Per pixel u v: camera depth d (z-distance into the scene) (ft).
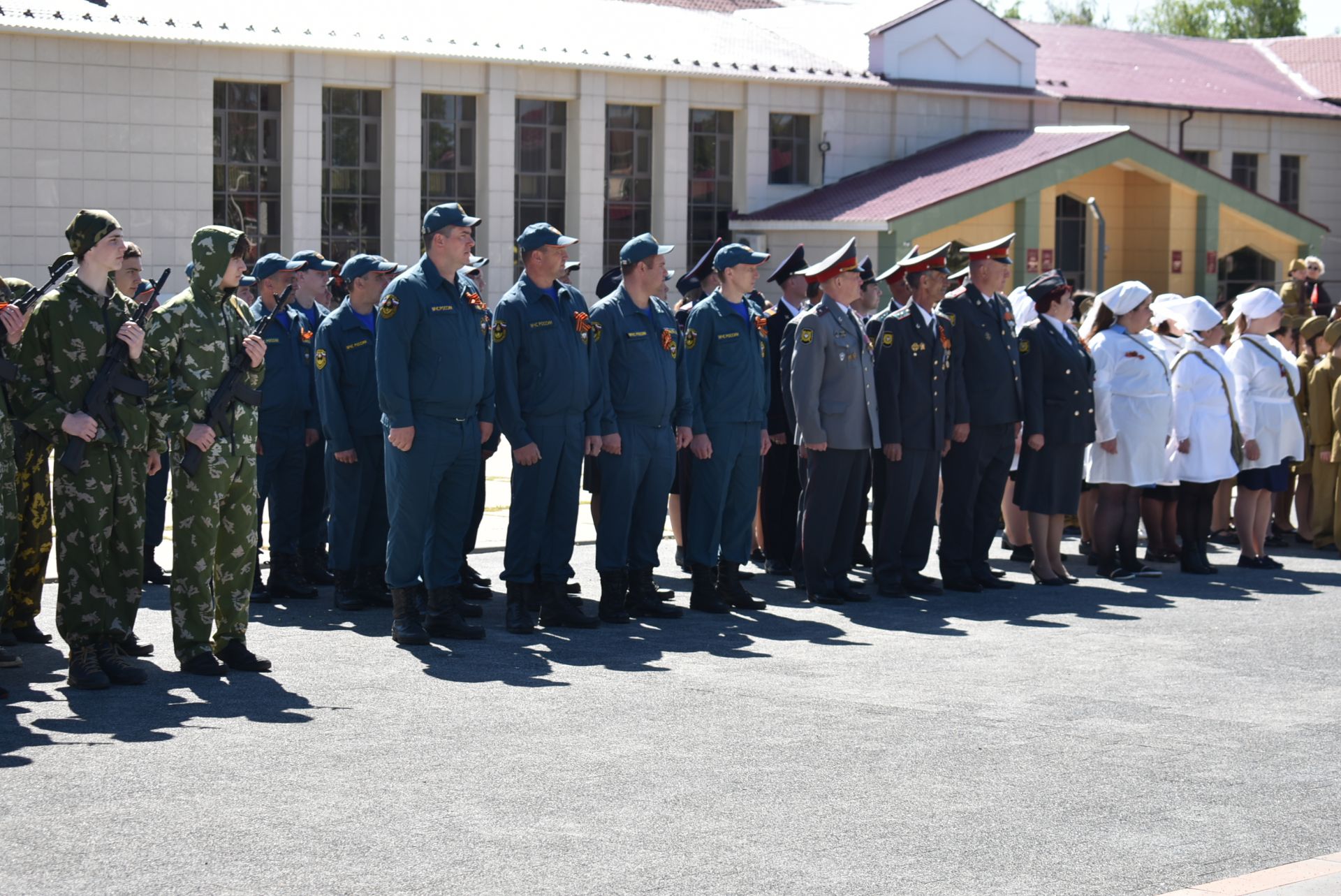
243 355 28.19
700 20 124.57
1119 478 41.32
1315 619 35.53
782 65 117.19
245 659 28.60
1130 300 41.37
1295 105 145.79
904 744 23.86
